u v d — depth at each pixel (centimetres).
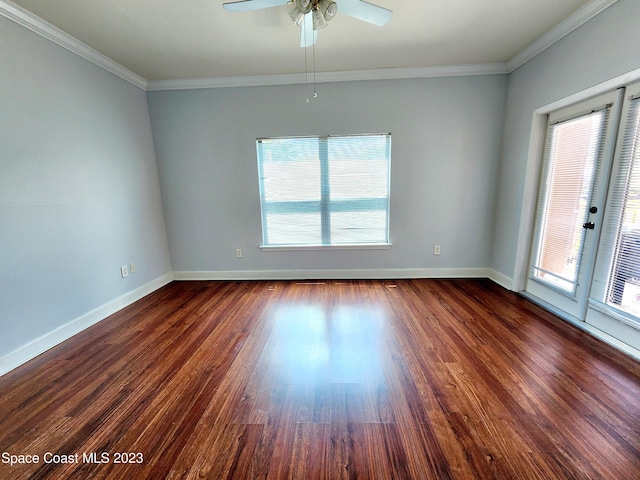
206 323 251
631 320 190
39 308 209
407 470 117
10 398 162
